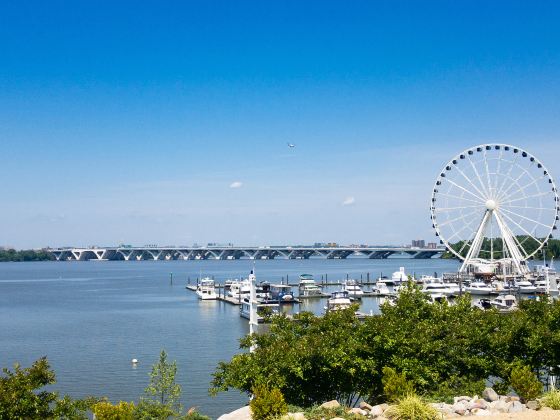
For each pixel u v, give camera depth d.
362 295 186.50
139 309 156.25
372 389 39.53
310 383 38.94
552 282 112.94
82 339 106.06
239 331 114.75
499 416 30.94
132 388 70.62
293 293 195.38
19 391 32.50
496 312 45.72
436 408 32.09
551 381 43.22
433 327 41.22
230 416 36.81
